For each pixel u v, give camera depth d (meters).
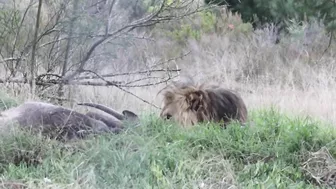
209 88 11.15
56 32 14.03
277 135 10.09
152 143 9.48
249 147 9.63
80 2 13.27
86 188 8.08
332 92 15.46
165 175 8.55
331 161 9.20
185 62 19.66
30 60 13.69
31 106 10.02
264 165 8.97
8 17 14.38
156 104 14.03
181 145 9.46
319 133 10.08
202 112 10.89
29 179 8.23
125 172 8.44
